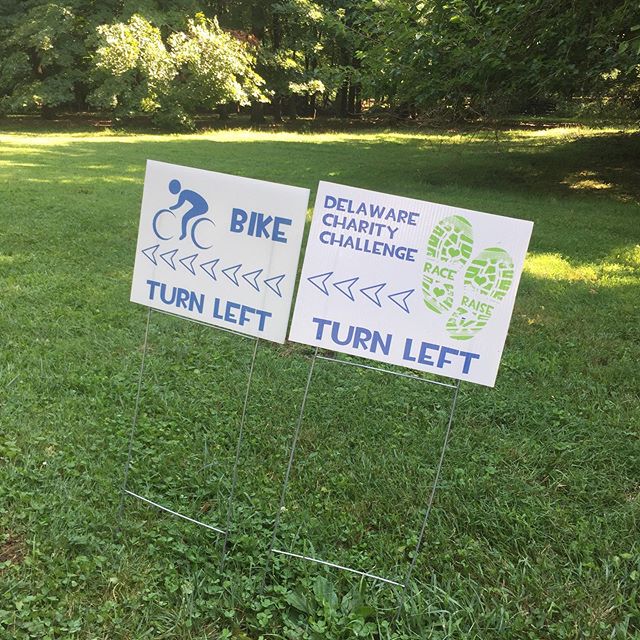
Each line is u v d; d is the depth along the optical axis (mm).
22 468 3006
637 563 2605
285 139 21891
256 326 2342
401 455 3344
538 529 2820
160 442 3354
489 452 3416
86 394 3828
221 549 2617
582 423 3662
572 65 10133
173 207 2387
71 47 26750
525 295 5922
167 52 25438
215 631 2271
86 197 9812
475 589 2475
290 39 29906
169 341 4637
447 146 19047
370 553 2662
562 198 11250
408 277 2193
